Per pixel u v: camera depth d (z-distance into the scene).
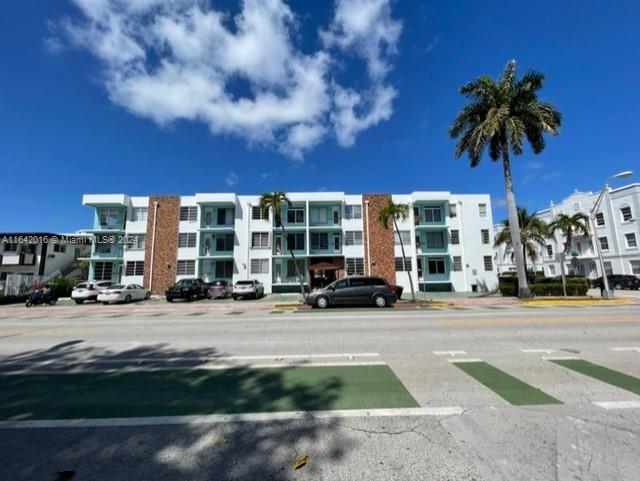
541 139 21.52
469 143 22.22
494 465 2.75
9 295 25.14
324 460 2.86
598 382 4.79
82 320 13.70
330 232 34.44
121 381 5.15
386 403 4.10
